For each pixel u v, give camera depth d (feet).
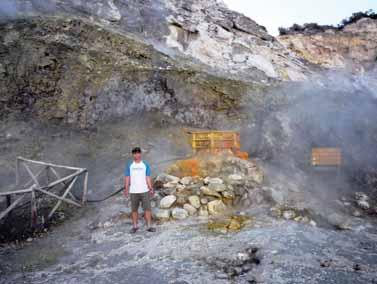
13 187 22.15
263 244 14.83
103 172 25.93
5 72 33.86
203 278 12.10
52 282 12.25
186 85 37.76
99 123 33.86
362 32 93.76
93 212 19.70
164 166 25.27
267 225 17.25
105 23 48.34
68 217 19.24
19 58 35.12
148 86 37.01
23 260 14.20
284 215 18.56
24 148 28.25
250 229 16.67
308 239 15.53
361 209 21.57
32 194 17.62
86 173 20.83
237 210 19.70
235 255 13.82
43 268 13.44
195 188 20.70
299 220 18.17
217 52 53.52
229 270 12.71
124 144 31.04
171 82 37.73
